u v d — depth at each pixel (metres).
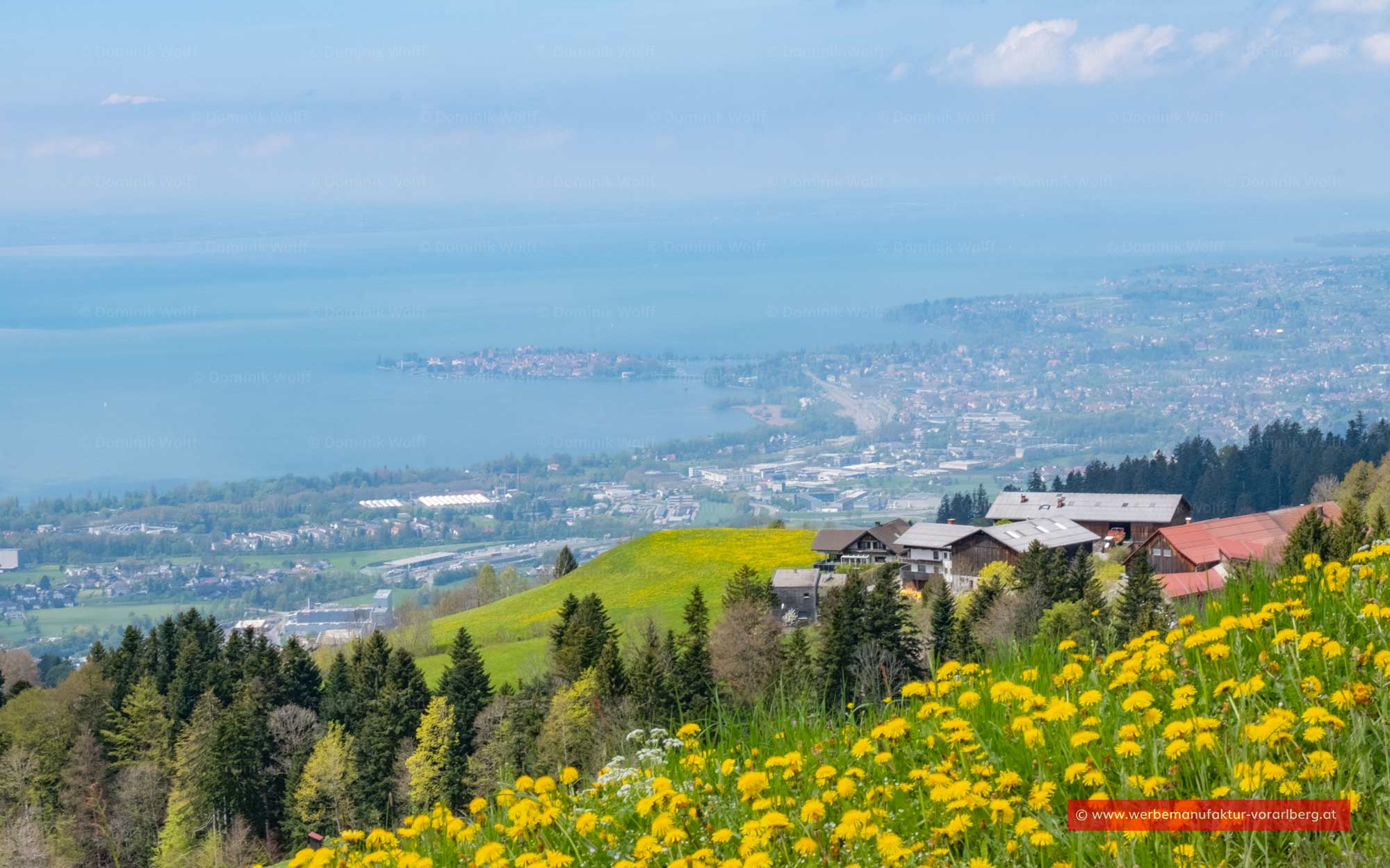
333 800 58.31
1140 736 6.88
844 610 43.97
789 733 9.27
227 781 62.34
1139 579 42.50
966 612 61.88
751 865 6.11
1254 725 6.30
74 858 60.69
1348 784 5.96
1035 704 7.65
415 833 8.56
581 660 56.44
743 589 63.84
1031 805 6.41
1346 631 8.15
